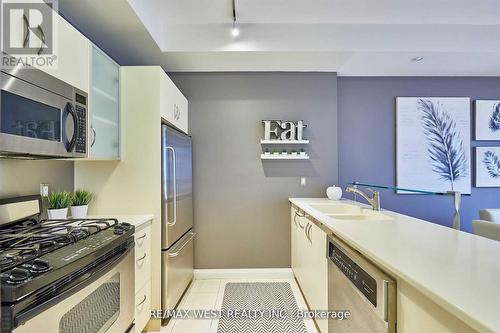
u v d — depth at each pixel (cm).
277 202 344
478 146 371
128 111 236
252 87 344
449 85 372
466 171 368
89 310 128
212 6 256
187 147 305
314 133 345
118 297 157
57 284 108
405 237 134
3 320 88
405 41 291
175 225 258
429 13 271
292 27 288
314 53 292
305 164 345
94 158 190
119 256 156
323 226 196
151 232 233
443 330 77
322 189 345
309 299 241
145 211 235
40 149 136
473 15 276
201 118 342
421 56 304
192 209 334
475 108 373
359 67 337
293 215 323
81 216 211
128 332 172
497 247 117
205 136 342
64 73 156
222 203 342
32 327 96
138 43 267
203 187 341
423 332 86
